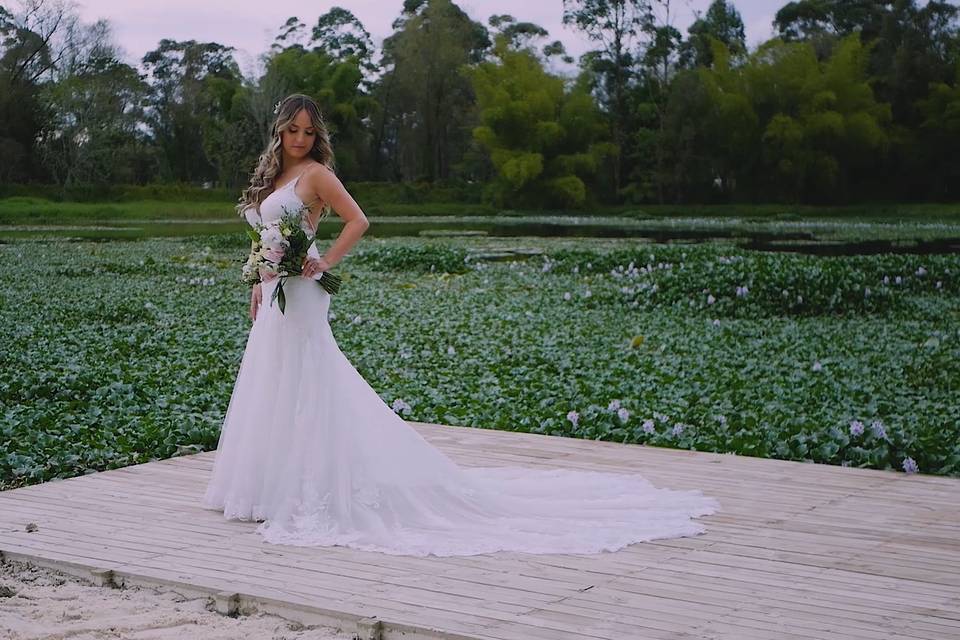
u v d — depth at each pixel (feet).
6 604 9.89
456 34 184.55
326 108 165.78
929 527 12.26
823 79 149.28
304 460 12.51
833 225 119.55
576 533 11.84
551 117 157.89
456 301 42.75
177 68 196.44
